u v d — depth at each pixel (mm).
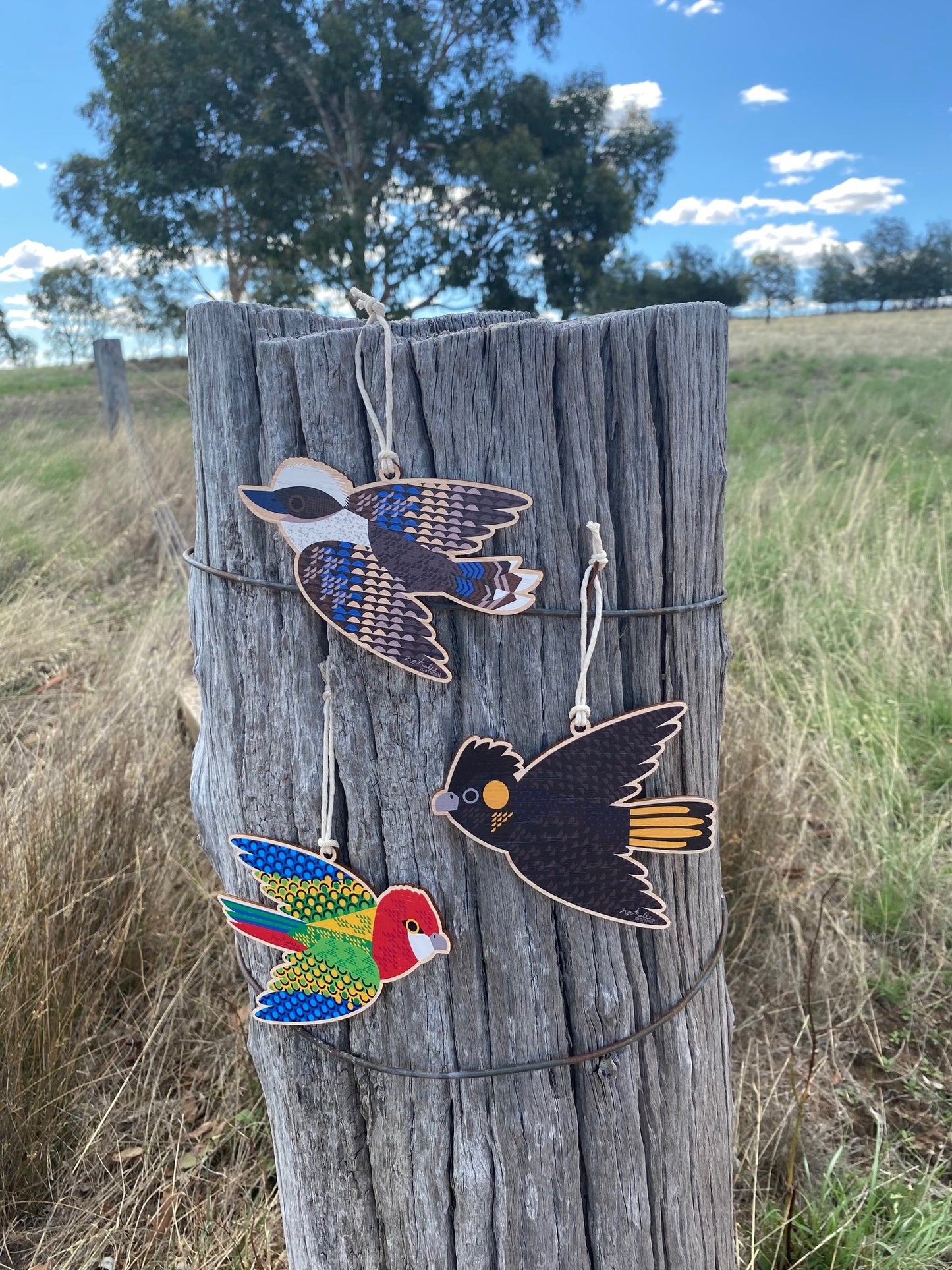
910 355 18578
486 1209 1190
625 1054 1178
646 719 1050
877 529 5176
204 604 1112
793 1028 2463
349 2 16281
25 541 5938
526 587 980
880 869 2861
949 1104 2229
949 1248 1784
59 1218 1920
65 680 4398
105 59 18344
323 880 1102
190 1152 2053
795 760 3299
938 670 3896
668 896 1157
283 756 1091
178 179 17453
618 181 17641
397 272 17594
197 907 2713
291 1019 1176
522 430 971
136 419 11484
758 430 9977
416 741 1044
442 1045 1146
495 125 17516
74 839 2436
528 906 1098
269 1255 1742
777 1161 2035
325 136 17641
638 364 982
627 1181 1223
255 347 992
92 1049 2246
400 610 982
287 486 965
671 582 1065
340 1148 1233
